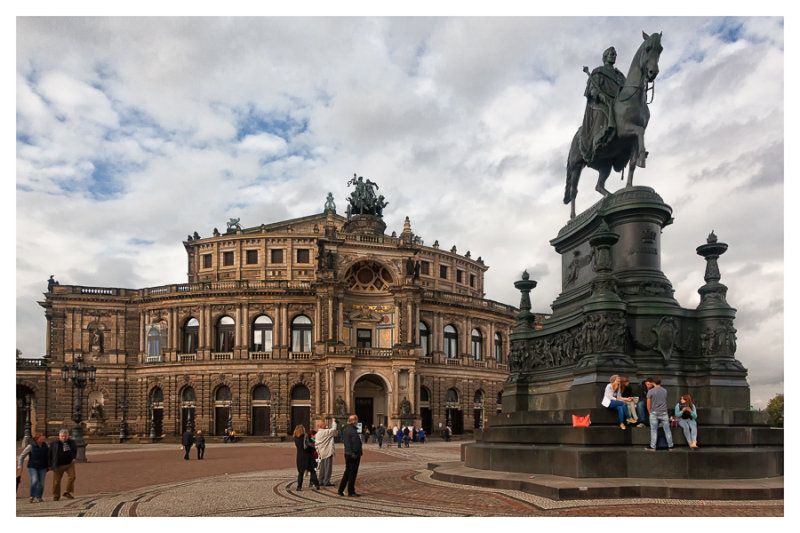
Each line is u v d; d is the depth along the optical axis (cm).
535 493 2098
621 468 2166
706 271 2677
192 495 2586
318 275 10319
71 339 11012
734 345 2566
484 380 11981
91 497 2656
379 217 11944
